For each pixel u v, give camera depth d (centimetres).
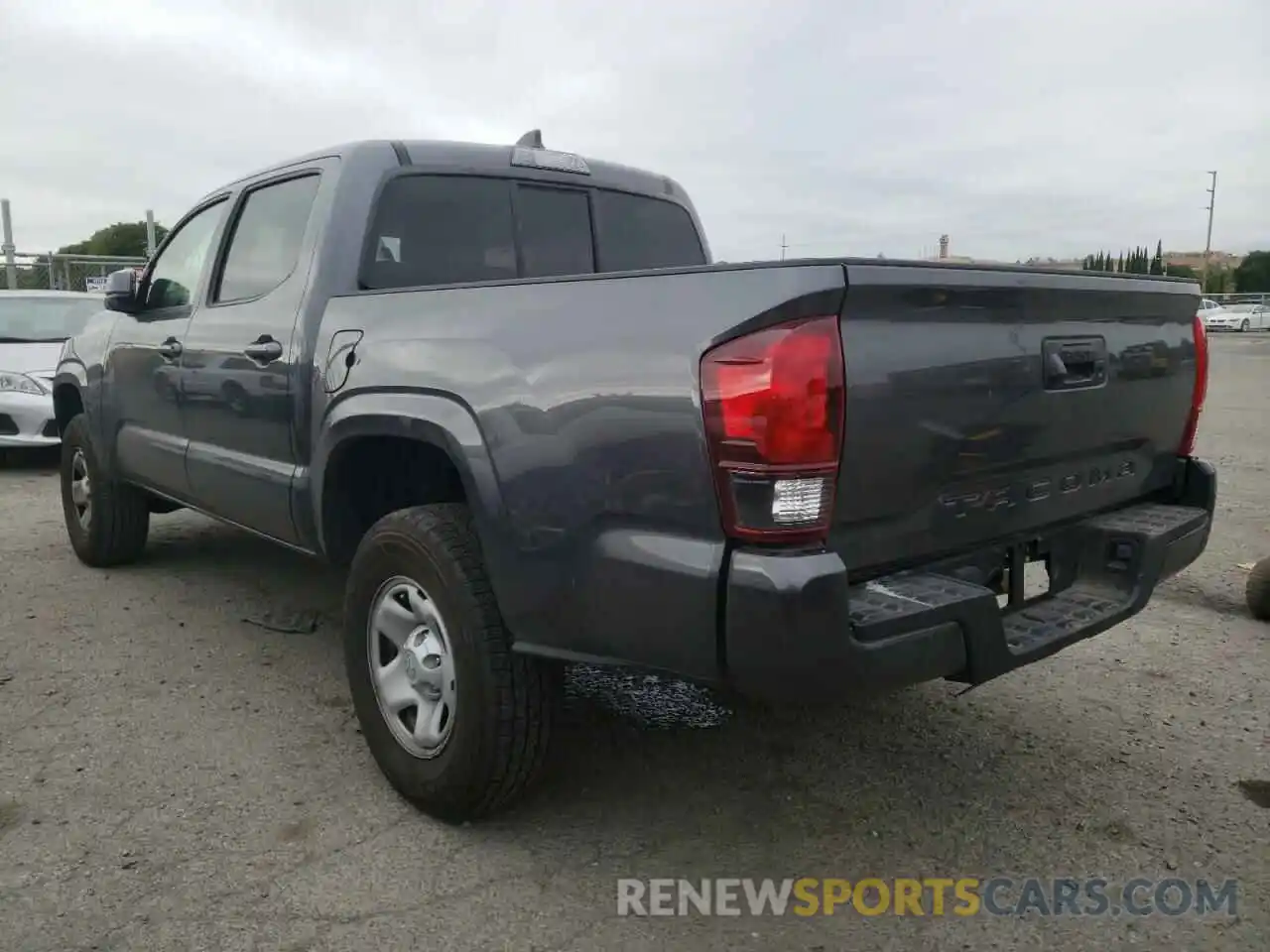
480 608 275
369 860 279
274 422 366
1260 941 249
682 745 354
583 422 246
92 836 289
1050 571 309
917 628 233
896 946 247
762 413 216
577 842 290
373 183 369
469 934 249
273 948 242
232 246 423
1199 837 296
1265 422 1284
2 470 908
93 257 1727
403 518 296
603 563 245
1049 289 271
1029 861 284
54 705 379
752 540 221
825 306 219
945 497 258
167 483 464
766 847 290
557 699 286
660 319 234
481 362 274
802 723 372
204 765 334
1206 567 573
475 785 282
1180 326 338
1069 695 398
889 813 309
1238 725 371
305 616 484
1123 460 323
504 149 414
